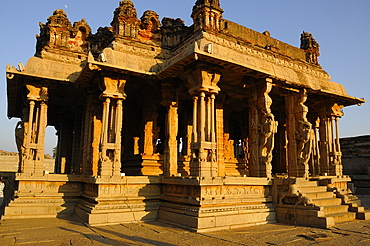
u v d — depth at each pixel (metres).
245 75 14.52
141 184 13.11
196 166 11.80
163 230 10.52
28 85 14.31
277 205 13.05
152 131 17.61
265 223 12.31
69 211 13.89
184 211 11.28
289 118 16.58
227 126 22.03
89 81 14.63
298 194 12.51
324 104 18.50
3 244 8.42
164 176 13.39
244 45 16.22
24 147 13.99
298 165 16.05
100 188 12.12
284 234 10.16
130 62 13.51
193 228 10.39
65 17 17.38
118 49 14.91
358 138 28.48
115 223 11.71
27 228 10.73
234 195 12.16
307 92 16.53
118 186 12.55
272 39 18.38
